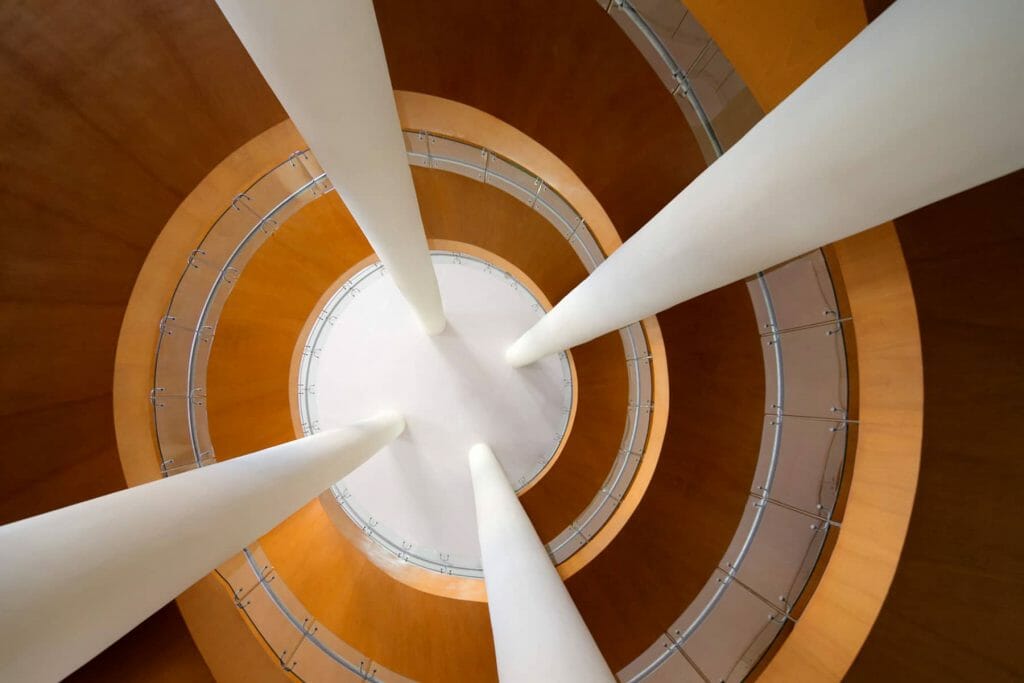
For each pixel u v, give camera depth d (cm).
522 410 1461
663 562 951
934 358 422
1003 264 387
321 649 825
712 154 628
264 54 274
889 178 219
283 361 1245
